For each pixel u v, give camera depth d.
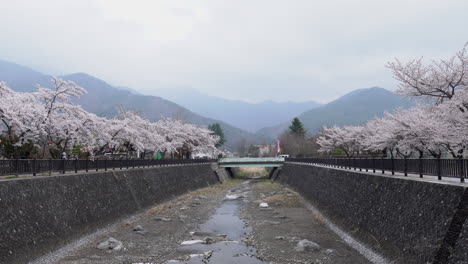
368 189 17.69
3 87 22.56
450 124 19.17
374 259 14.07
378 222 15.36
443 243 10.19
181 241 18.78
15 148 22.75
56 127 24.73
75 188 18.73
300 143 86.25
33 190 15.09
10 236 12.85
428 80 21.17
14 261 12.55
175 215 26.30
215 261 15.16
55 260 14.58
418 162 15.30
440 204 10.91
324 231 20.59
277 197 36.44
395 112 31.53
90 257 15.30
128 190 25.89
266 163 62.84
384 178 15.96
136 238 18.97
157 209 27.81
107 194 22.33
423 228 11.51
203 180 50.53
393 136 27.16
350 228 18.77
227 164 65.06
